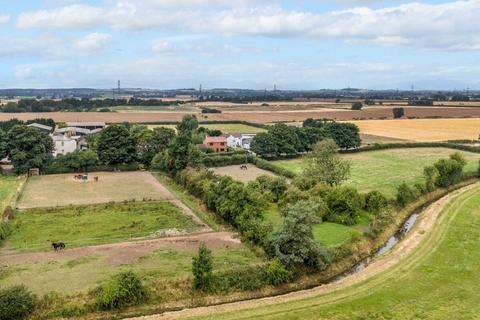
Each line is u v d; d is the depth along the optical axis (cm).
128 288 3962
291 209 4706
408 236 5841
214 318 3738
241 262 4847
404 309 3894
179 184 8956
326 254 4675
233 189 6212
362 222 6444
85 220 6512
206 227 6209
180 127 14088
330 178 7600
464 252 5209
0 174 9869
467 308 3916
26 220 6494
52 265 4788
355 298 4094
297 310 3878
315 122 17150
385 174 10056
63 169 10269
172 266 4753
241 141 14712
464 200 7481
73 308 3806
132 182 9338
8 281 4350
